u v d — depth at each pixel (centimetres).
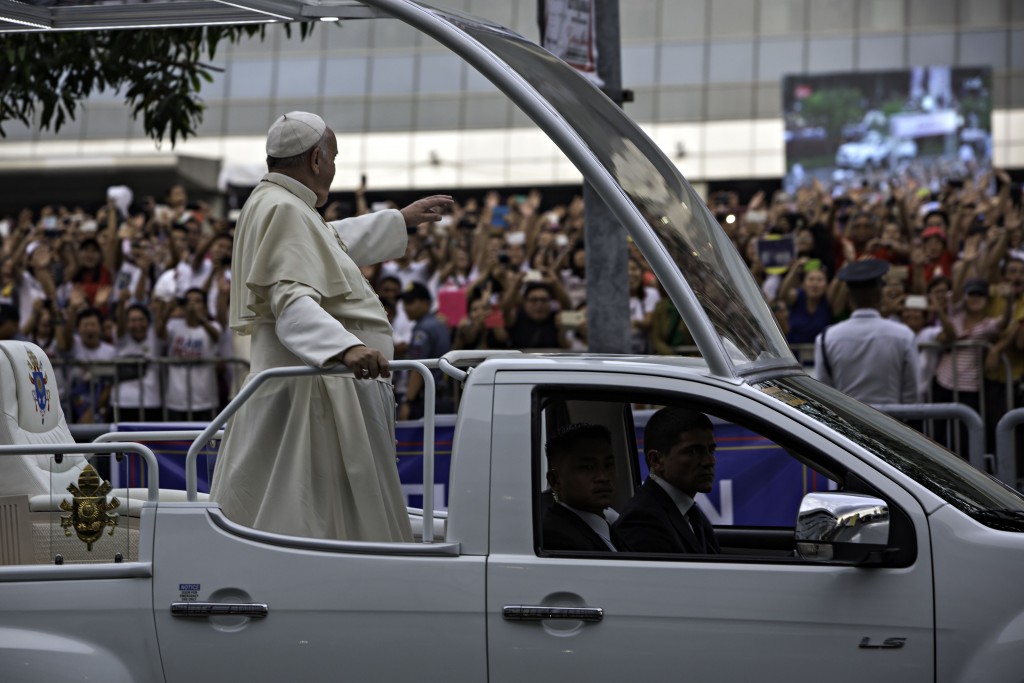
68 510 848
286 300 790
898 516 707
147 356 2153
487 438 746
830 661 697
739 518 1115
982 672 680
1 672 743
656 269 742
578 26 1298
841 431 745
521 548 730
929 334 1922
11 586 754
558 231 2636
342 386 816
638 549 769
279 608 738
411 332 2109
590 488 780
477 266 2412
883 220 2520
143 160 4003
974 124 3562
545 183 4122
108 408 2025
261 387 823
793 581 704
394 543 744
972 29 4112
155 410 2005
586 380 750
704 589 710
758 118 4162
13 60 1424
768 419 732
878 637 695
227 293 2105
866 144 3631
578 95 869
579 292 2208
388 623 730
